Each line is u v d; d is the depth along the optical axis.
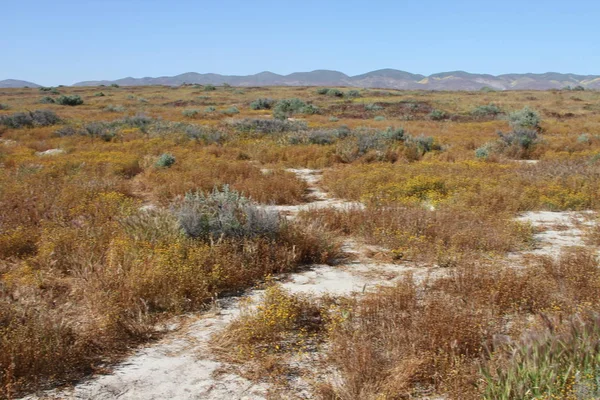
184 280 5.78
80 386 4.03
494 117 41.41
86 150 20.31
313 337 4.85
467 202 10.68
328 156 18.66
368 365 3.97
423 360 4.03
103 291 5.57
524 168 15.40
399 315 4.93
